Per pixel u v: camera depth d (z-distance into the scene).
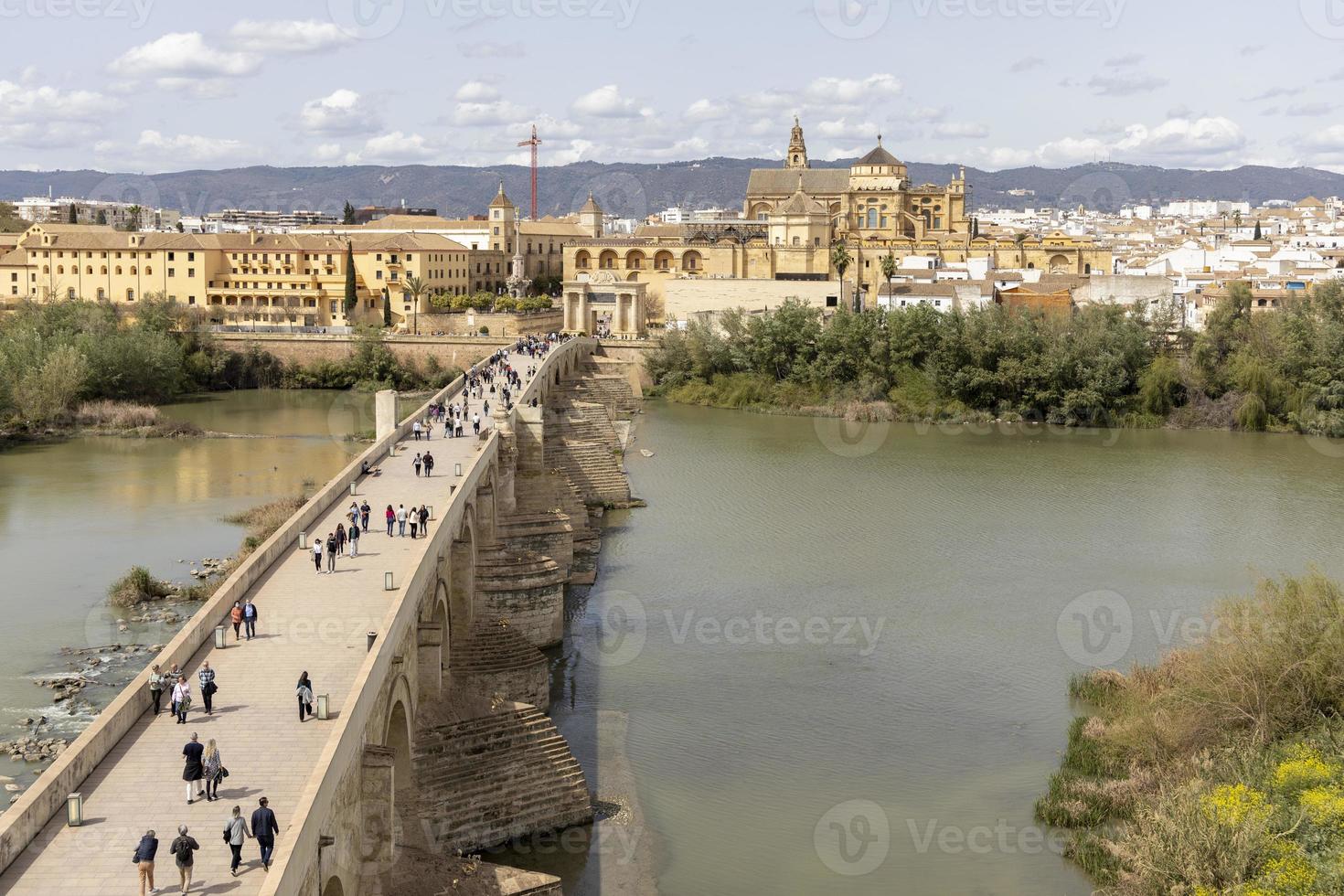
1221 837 58.12
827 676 90.38
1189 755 72.00
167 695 54.78
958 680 89.62
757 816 70.12
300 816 40.19
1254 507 143.75
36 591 108.12
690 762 76.62
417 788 64.44
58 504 141.00
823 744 79.25
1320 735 68.81
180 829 41.06
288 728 52.03
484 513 97.62
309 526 84.62
